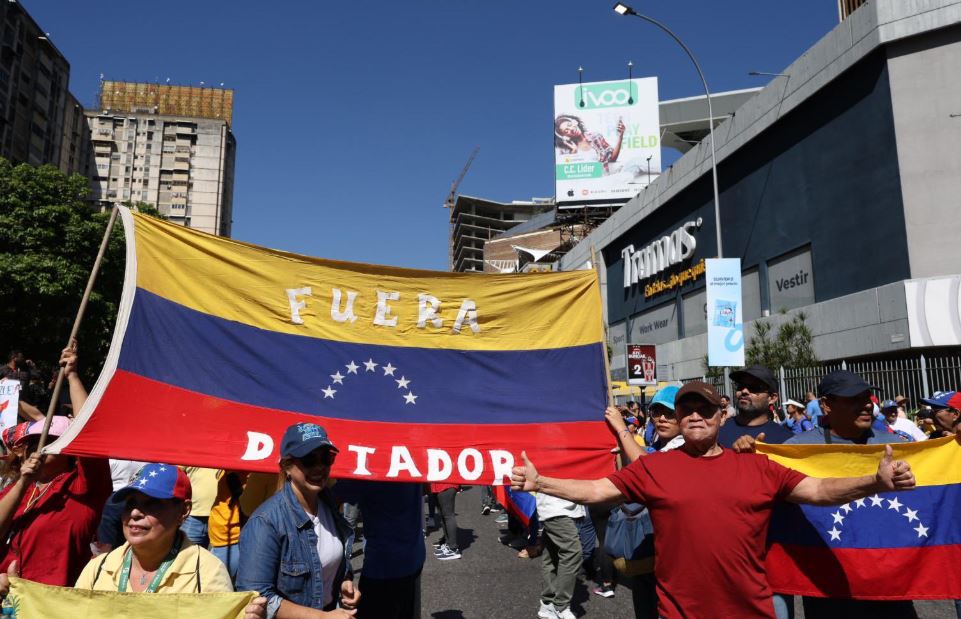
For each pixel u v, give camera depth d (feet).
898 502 11.13
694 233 100.32
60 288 86.89
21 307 86.94
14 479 11.55
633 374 61.52
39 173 93.97
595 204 163.53
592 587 21.29
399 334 13.57
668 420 13.44
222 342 12.14
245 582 8.50
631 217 119.24
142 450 10.64
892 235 62.69
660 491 9.14
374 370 13.12
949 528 11.02
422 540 13.32
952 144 60.03
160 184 354.54
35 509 10.78
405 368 13.34
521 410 13.47
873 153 65.26
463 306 14.02
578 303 14.44
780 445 11.60
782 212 79.66
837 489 8.63
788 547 11.11
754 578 8.73
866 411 11.62
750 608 8.64
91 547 11.09
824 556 10.96
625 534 12.82
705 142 95.20
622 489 9.48
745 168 87.35
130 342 11.23
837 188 70.28
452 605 19.35
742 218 87.86
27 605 7.96
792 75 76.13
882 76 64.13
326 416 12.41
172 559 8.38
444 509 26.63
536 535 26.13
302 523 9.00
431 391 13.28
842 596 10.77
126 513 8.08
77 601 7.90
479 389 13.51
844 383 11.51
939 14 60.34
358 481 12.56
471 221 521.24
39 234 90.22
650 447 14.26
